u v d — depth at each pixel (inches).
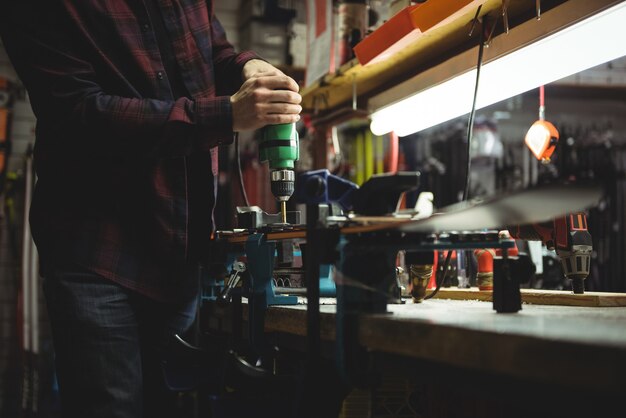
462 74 79.3
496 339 33.0
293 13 173.9
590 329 34.5
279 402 57.4
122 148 59.2
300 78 172.1
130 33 63.9
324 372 50.4
